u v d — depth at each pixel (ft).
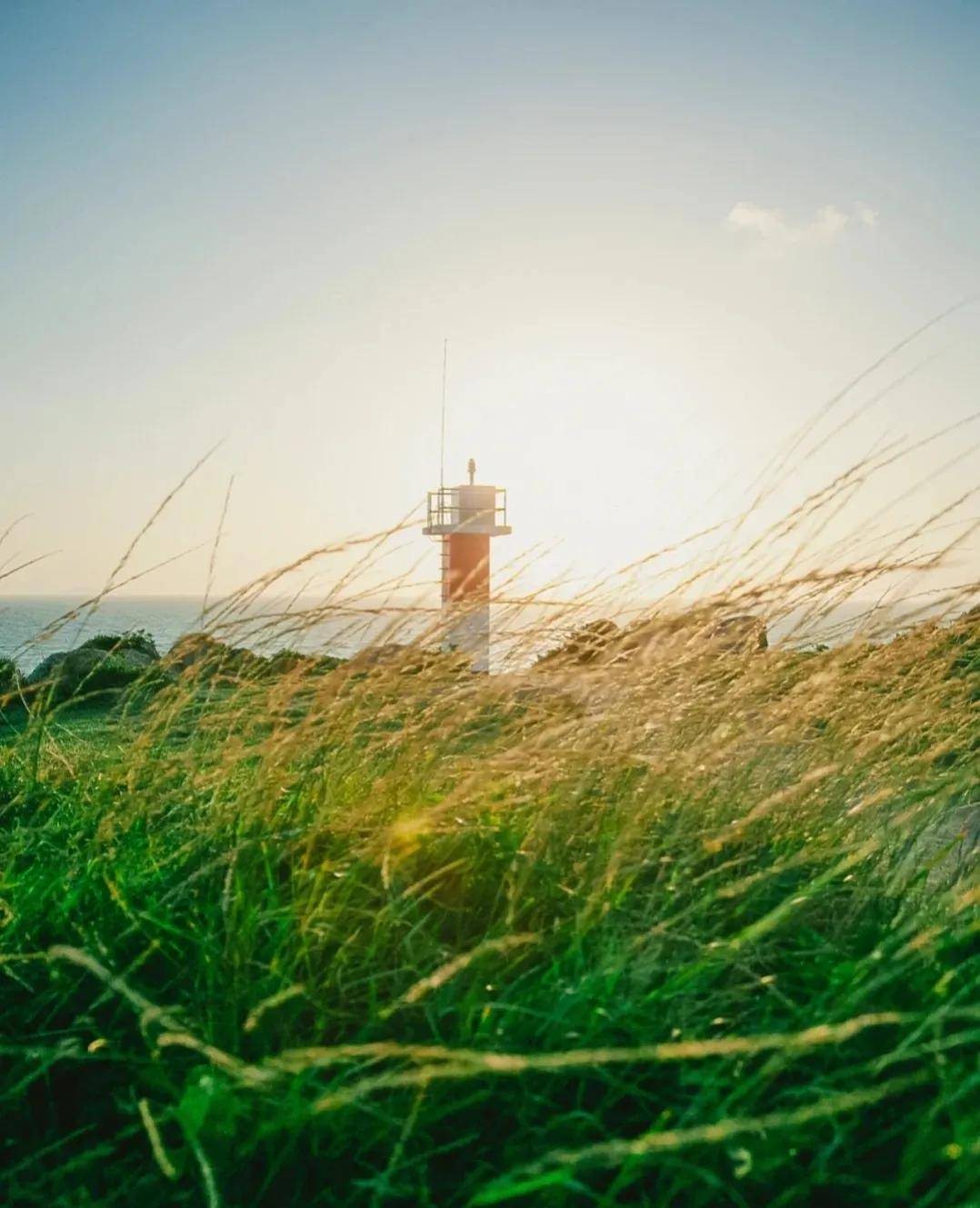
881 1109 6.17
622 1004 6.42
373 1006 6.66
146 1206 5.65
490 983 7.01
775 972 7.57
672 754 9.39
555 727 9.33
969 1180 5.13
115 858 8.65
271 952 7.33
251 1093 5.93
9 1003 7.32
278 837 8.33
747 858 8.29
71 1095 6.78
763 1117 5.59
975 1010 5.71
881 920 8.29
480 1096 5.94
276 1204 5.71
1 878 8.63
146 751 10.14
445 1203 5.56
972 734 10.15
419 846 8.40
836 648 10.03
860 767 9.88
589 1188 5.54
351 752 9.85
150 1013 5.78
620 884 7.97
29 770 11.03
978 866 8.34
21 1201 5.74
